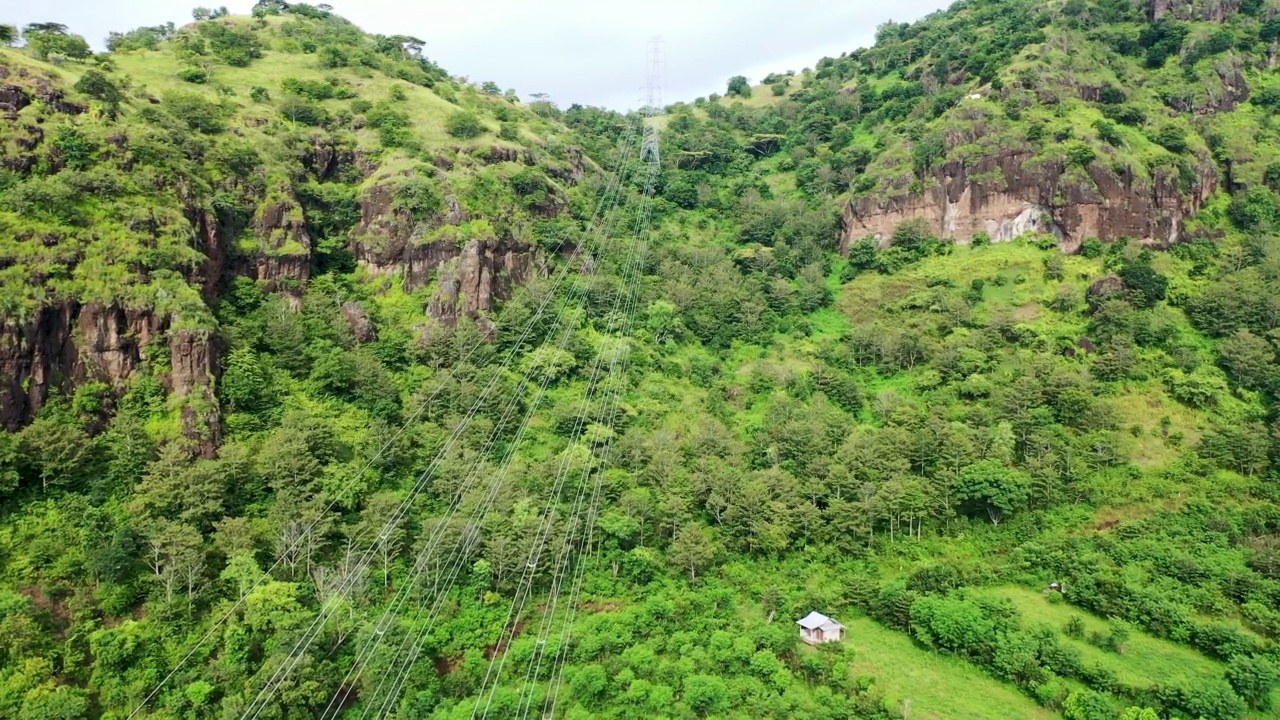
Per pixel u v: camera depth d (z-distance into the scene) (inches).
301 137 4862.2
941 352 4682.6
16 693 2370.8
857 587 3297.2
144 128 3954.2
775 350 5032.0
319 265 4495.6
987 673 2918.3
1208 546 3383.4
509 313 4500.5
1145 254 5073.8
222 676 2581.2
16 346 3006.9
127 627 2625.5
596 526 3437.5
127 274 3388.3
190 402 3319.4
